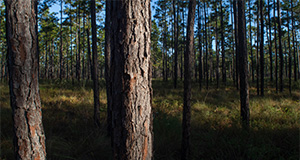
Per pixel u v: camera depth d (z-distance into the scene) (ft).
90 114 21.34
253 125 16.61
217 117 20.15
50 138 13.64
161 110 23.93
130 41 4.79
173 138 14.96
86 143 13.89
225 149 12.65
